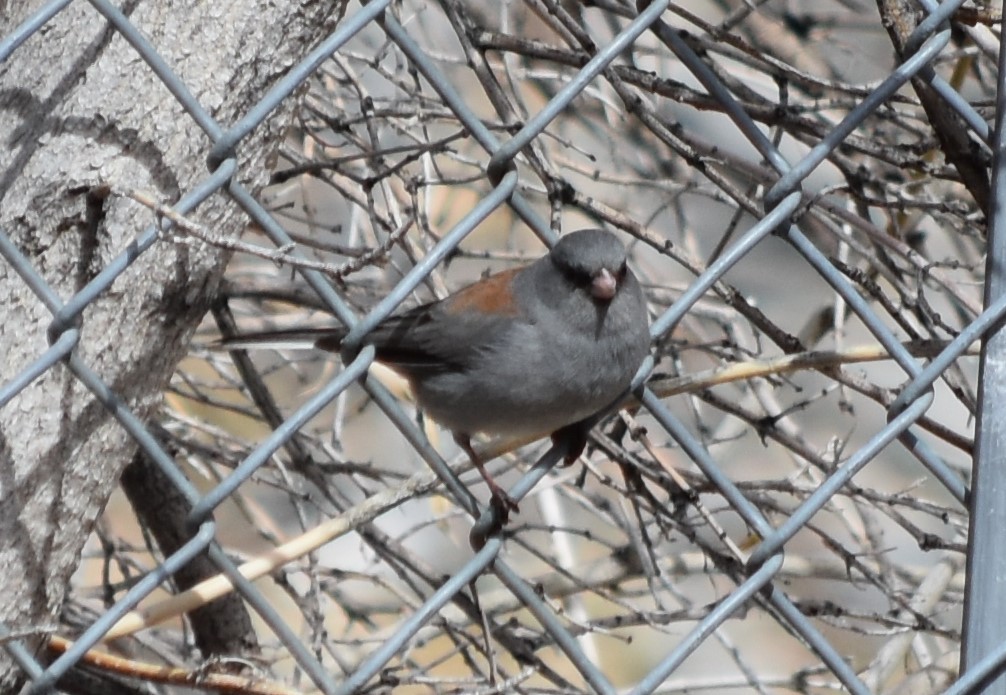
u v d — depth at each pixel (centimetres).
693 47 849
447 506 1041
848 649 1327
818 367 666
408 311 773
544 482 941
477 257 980
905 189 946
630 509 1078
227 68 581
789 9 1272
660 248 781
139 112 558
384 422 1390
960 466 986
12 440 535
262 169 613
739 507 514
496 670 641
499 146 502
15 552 538
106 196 547
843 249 956
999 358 498
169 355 595
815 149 518
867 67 1261
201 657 877
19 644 480
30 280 470
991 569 468
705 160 795
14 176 546
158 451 474
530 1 839
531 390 694
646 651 1420
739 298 778
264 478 992
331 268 458
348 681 468
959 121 689
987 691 465
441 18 1308
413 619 485
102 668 579
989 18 676
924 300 720
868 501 861
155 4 574
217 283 608
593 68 502
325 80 1096
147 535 937
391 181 974
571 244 698
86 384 474
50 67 558
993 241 511
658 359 820
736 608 496
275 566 586
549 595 942
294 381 1341
